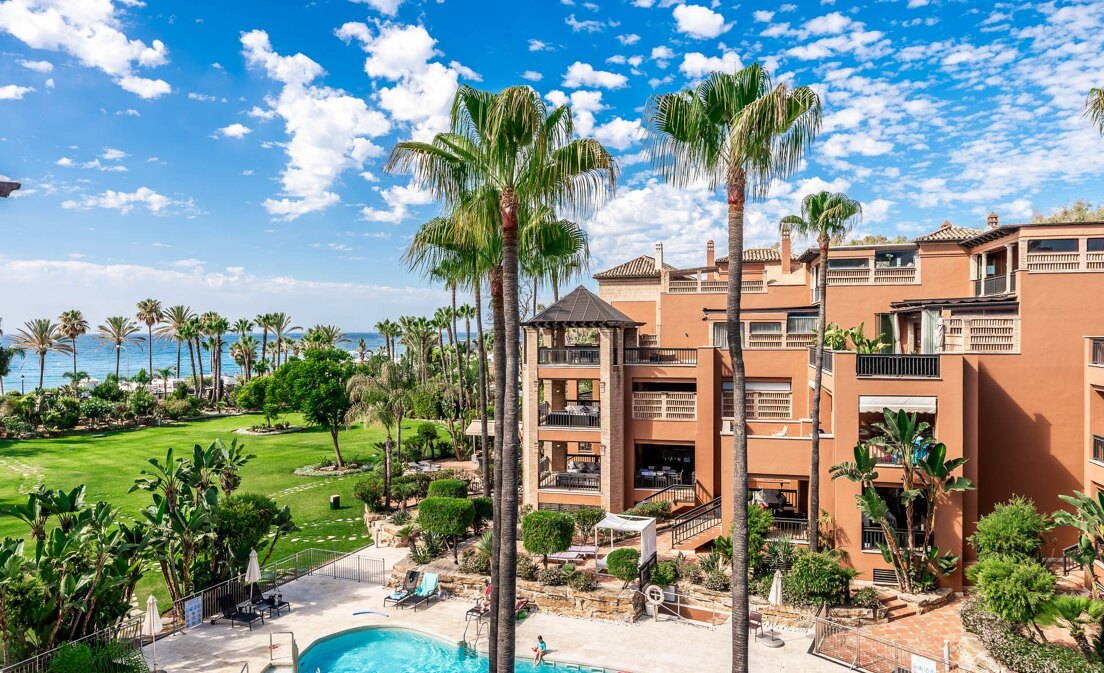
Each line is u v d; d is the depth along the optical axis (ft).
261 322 365.81
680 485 100.78
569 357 100.07
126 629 61.57
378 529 94.38
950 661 54.85
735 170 42.93
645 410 101.96
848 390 73.77
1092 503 55.77
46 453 184.85
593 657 58.75
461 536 82.53
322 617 68.74
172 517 65.92
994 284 91.97
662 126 44.21
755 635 62.34
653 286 152.66
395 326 361.10
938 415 71.31
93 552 59.41
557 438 99.96
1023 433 74.28
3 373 264.52
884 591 69.67
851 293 105.19
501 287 49.42
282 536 101.91
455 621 67.62
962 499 70.13
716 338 105.09
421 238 49.06
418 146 41.47
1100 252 73.00
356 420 149.89
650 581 71.87
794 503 96.22
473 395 211.41
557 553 76.89
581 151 40.42
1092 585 62.23
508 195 41.57
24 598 53.72
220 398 322.75
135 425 249.75
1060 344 73.46
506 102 38.14
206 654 59.47
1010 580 49.47
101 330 347.97
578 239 50.85
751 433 99.60
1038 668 47.32
